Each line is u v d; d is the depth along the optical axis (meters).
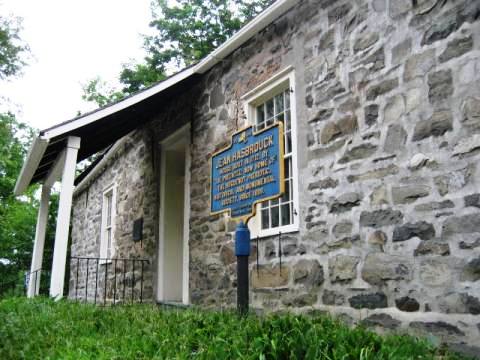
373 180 4.07
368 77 4.26
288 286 4.93
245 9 19.38
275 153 4.11
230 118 6.44
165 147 8.66
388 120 4.01
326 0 4.89
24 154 22.45
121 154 10.85
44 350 3.59
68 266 18.34
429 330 3.44
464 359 3.03
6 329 4.44
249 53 6.14
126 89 19.12
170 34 18.98
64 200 6.68
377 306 3.88
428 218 3.56
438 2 3.70
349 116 4.42
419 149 3.70
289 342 2.79
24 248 22.45
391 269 3.80
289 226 5.08
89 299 12.02
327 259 4.46
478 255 3.20
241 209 4.45
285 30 5.49
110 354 3.21
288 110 5.56
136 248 9.37
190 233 7.18
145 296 8.65
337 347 2.72
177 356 2.92
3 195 21.83
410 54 3.88
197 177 7.17
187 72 7.06
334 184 4.49
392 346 2.93
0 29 18.70
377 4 4.26
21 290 20.16
